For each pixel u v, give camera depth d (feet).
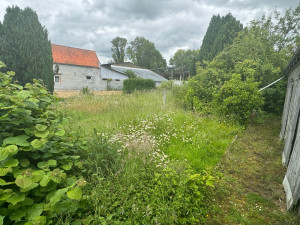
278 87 32.22
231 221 8.07
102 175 8.64
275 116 31.94
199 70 38.09
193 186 8.36
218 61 36.24
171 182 8.46
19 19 26.20
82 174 8.86
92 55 74.74
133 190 7.91
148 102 28.37
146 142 12.26
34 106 7.39
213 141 16.70
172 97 33.53
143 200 7.93
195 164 12.43
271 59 35.19
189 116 22.59
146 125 17.53
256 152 15.84
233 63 34.50
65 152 9.02
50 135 7.73
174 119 20.81
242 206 9.10
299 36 41.60
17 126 7.38
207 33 52.31
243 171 12.53
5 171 5.43
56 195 5.65
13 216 5.45
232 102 23.30
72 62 66.13
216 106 25.25
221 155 14.40
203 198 9.12
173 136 16.70
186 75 130.62
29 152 7.18
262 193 10.21
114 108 24.95
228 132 19.74
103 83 74.33
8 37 25.58
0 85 7.34
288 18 43.09
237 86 24.56
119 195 7.64
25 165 6.64
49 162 6.93
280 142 18.54
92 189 7.97
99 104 26.55
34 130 6.88
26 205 5.97
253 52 34.04
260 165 13.50
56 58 63.41
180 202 7.70
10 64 25.55
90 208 7.09
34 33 27.30
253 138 19.72
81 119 21.63
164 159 11.41
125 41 185.98
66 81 64.18
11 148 5.60
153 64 178.60
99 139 10.51
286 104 19.95
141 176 8.98
